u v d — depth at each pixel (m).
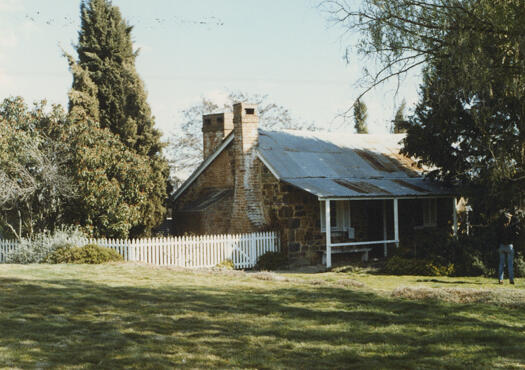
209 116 29.88
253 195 23.64
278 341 8.41
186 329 9.16
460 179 21.98
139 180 23.34
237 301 11.62
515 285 15.12
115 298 11.78
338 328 9.21
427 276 17.75
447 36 12.83
